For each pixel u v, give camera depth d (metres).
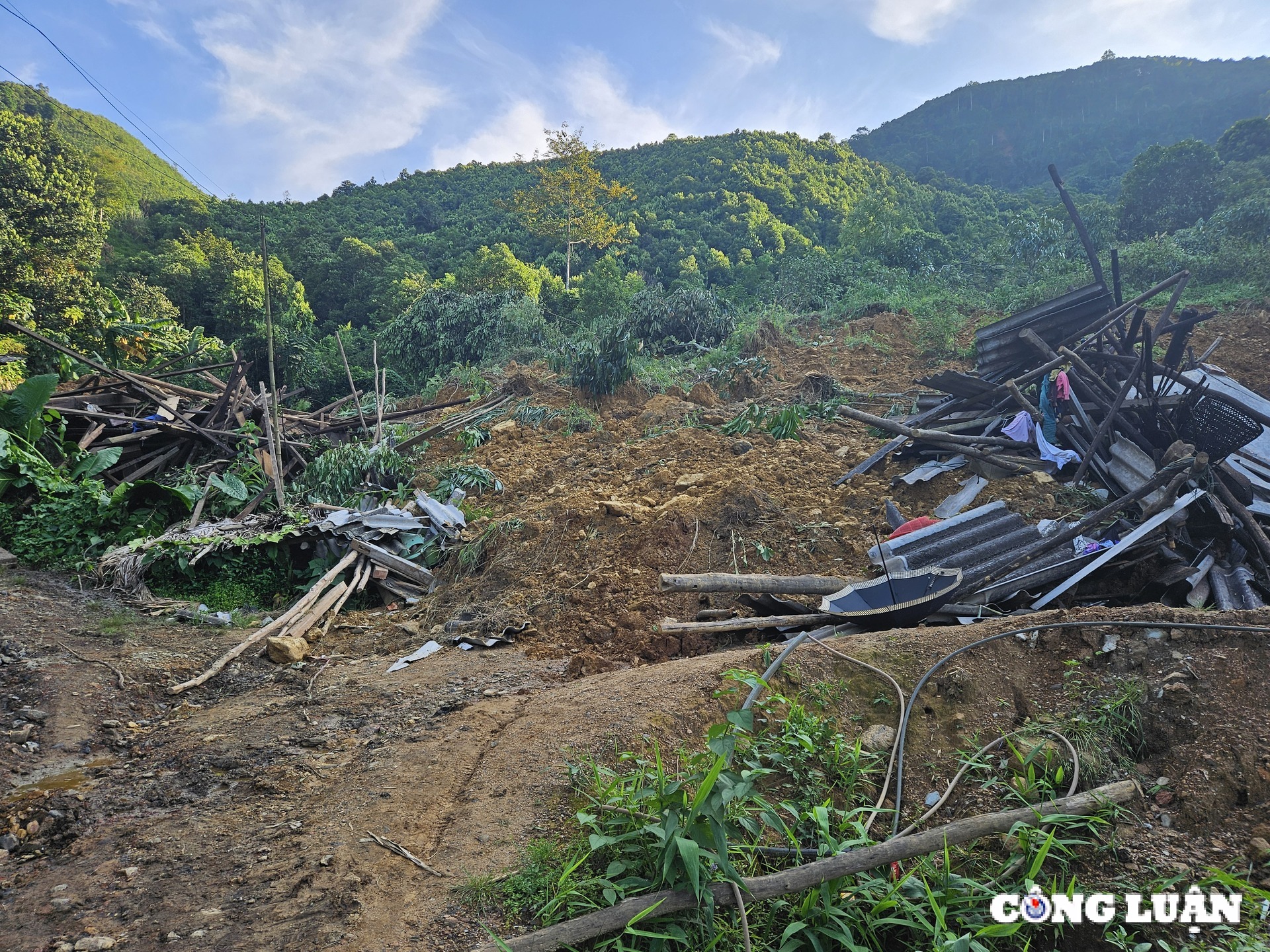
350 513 9.65
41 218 29.30
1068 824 3.59
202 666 6.79
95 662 6.55
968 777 4.15
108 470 11.71
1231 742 3.80
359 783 4.50
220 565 9.06
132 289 38.81
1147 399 7.64
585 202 45.12
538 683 5.87
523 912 3.28
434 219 79.88
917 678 4.70
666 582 5.61
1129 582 6.05
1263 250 16.48
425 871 3.59
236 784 4.70
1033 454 8.48
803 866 3.38
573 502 9.12
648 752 4.20
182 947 3.21
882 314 19.59
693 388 15.31
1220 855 3.39
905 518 8.02
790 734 4.28
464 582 8.45
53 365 18.12
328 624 7.92
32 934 3.38
